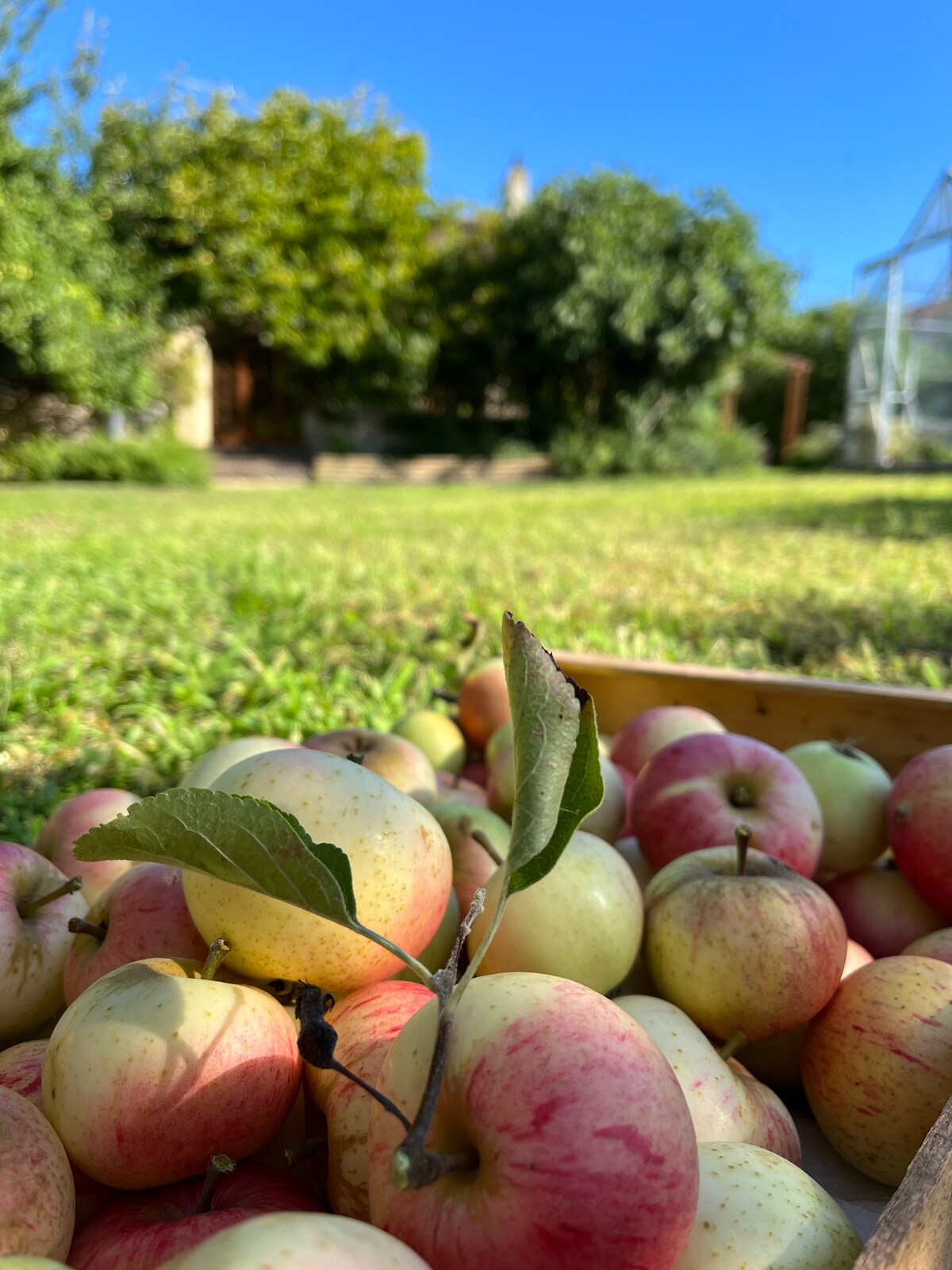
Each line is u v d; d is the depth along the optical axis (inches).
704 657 172.1
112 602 228.1
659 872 62.3
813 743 82.4
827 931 52.6
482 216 1016.2
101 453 802.2
